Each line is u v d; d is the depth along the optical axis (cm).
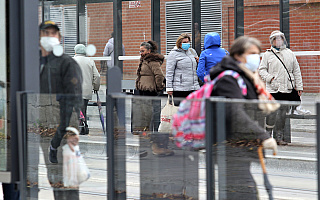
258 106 1104
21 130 1256
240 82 1164
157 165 1165
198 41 2572
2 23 1271
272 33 2342
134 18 2722
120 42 2742
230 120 1091
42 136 1273
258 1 2428
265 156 1116
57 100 1282
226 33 2503
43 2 1463
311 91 2355
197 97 1187
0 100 1285
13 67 1270
